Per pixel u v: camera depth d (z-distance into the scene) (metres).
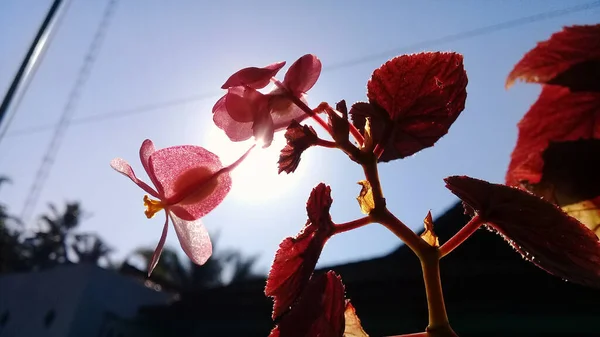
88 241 6.10
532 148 0.23
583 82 0.22
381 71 0.17
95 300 3.40
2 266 5.82
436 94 0.17
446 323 0.14
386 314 1.96
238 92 0.17
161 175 0.18
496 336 1.58
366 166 0.15
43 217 6.11
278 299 0.15
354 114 0.18
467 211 0.18
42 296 3.60
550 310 1.54
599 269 0.15
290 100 0.16
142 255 5.80
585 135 0.23
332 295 0.15
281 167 0.15
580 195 0.21
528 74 0.23
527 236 0.15
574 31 0.21
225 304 3.04
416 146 0.18
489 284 1.66
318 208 0.15
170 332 3.31
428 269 0.14
